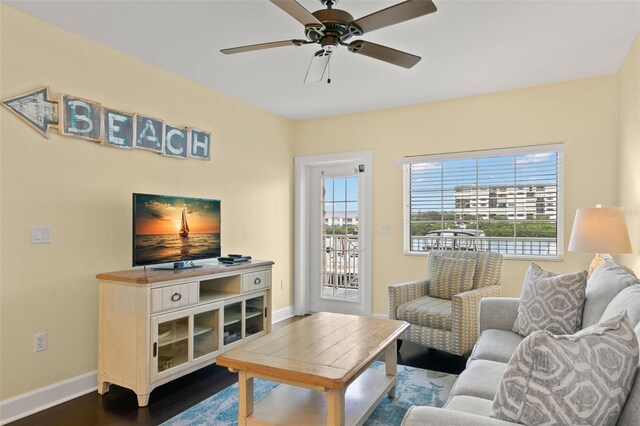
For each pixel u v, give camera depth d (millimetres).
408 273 4438
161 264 3174
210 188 3834
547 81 3691
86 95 2801
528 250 3924
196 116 3688
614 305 1745
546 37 2785
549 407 1037
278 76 3537
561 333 2219
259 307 3676
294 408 2127
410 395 2688
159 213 2908
